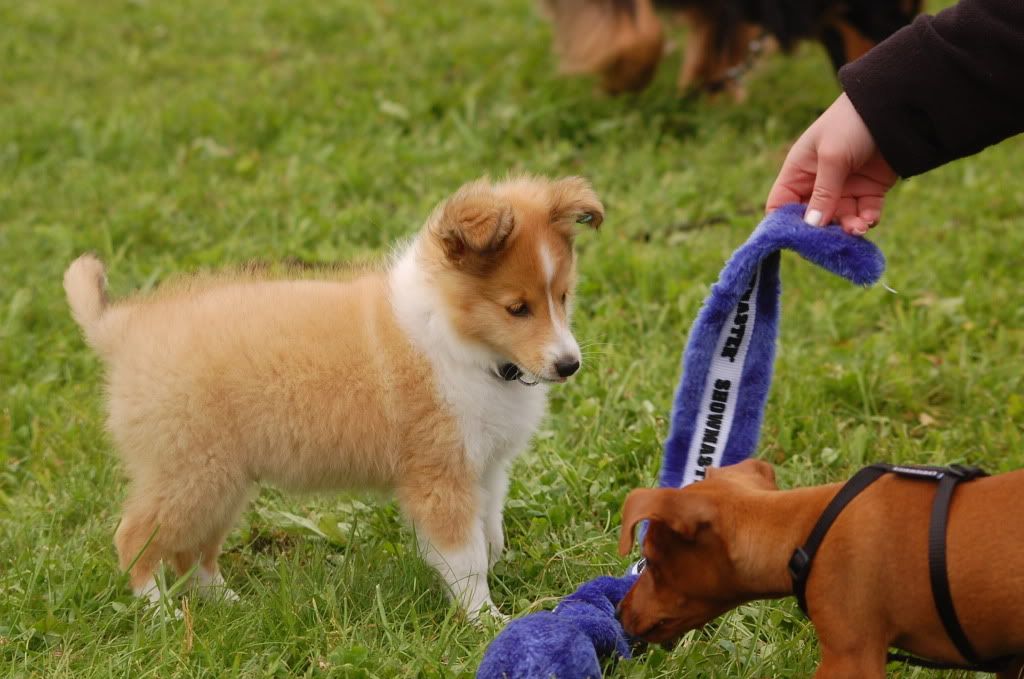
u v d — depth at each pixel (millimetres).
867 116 3273
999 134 3285
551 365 3758
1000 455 4551
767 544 2854
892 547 2732
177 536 3764
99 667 3318
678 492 2865
